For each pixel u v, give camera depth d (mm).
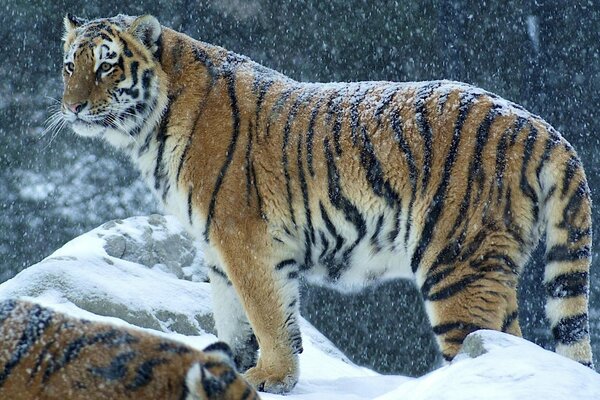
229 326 11977
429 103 11078
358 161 11086
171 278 14500
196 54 11969
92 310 12766
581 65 25656
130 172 26125
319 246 11391
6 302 6359
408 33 25750
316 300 24141
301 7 25906
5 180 25578
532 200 10750
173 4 26047
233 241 11250
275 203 11250
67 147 25969
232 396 5789
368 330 24266
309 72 25781
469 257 10695
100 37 11883
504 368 7656
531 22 25906
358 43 25766
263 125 11422
